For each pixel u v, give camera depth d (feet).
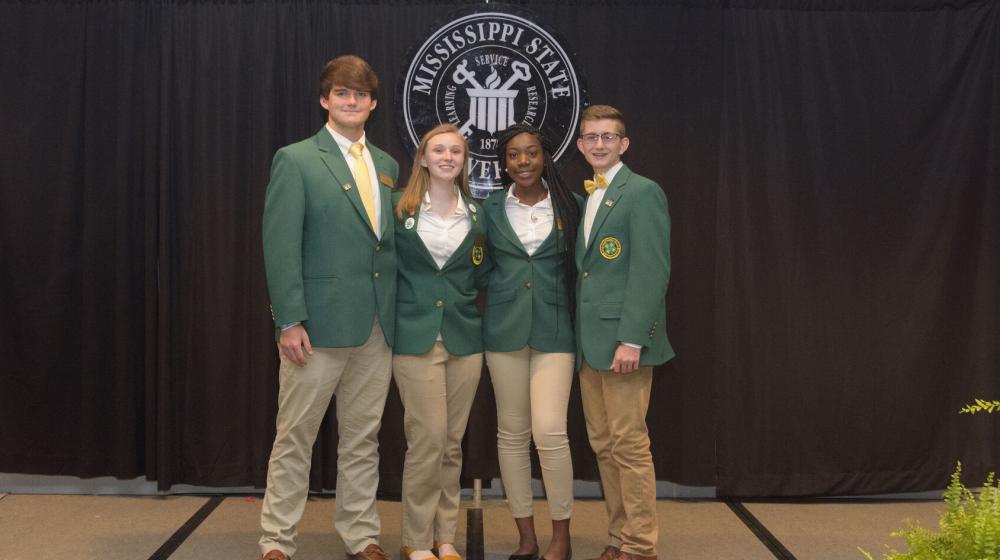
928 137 11.92
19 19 11.67
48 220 11.73
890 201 11.93
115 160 11.72
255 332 11.72
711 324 11.71
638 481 9.33
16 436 11.90
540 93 11.73
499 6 11.66
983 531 4.65
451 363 9.55
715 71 11.62
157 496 12.03
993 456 12.03
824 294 11.94
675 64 11.69
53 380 11.85
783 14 11.84
